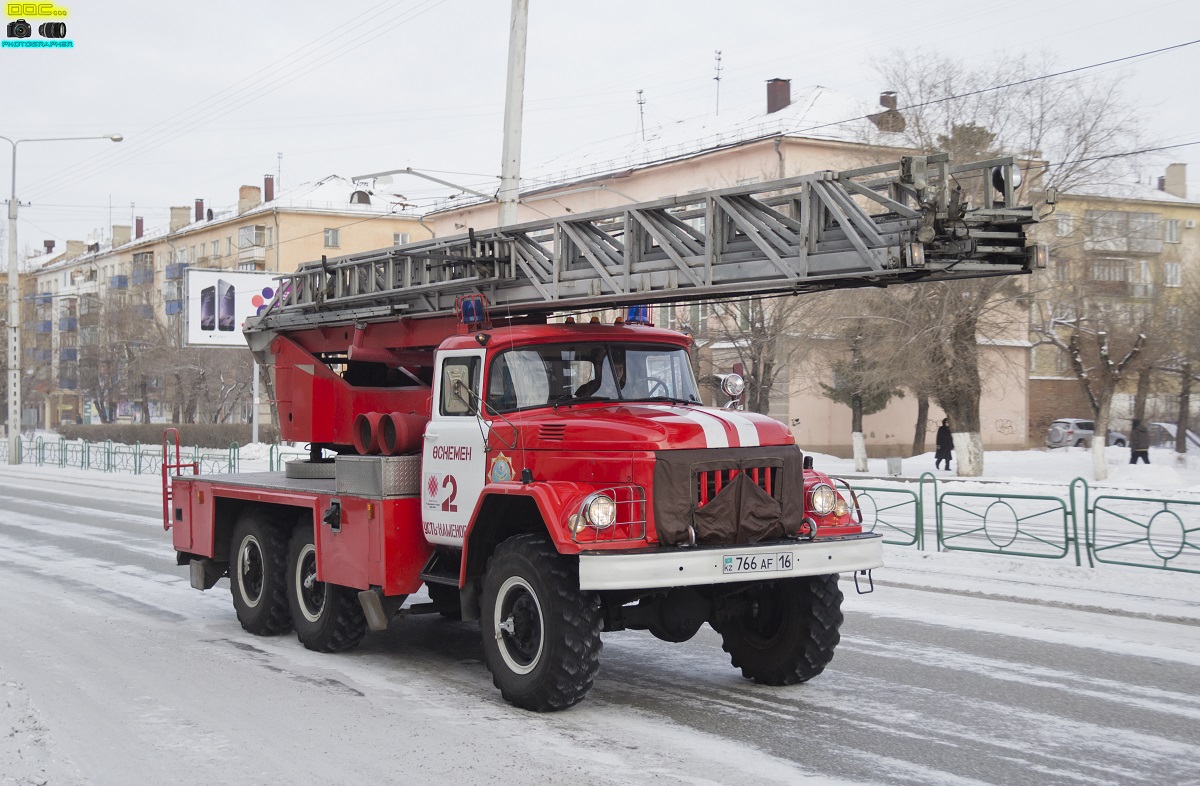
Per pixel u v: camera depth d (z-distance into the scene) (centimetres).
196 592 1235
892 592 1191
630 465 665
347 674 821
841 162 3247
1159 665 833
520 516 765
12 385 4453
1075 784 556
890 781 558
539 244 841
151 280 8556
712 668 841
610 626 718
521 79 1711
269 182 7350
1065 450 4434
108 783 557
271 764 589
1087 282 3097
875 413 4350
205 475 1137
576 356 797
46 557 1530
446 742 629
